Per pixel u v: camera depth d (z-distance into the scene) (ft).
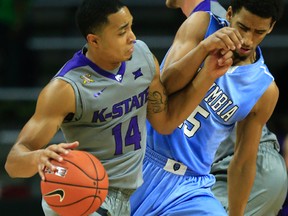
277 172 33.68
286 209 38.09
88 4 23.02
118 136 24.11
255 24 24.84
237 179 28.37
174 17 68.90
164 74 25.49
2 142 57.00
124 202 24.89
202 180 27.61
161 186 27.22
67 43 66.69
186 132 27.17
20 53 63.62
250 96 26.86
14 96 60.59
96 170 22.12
